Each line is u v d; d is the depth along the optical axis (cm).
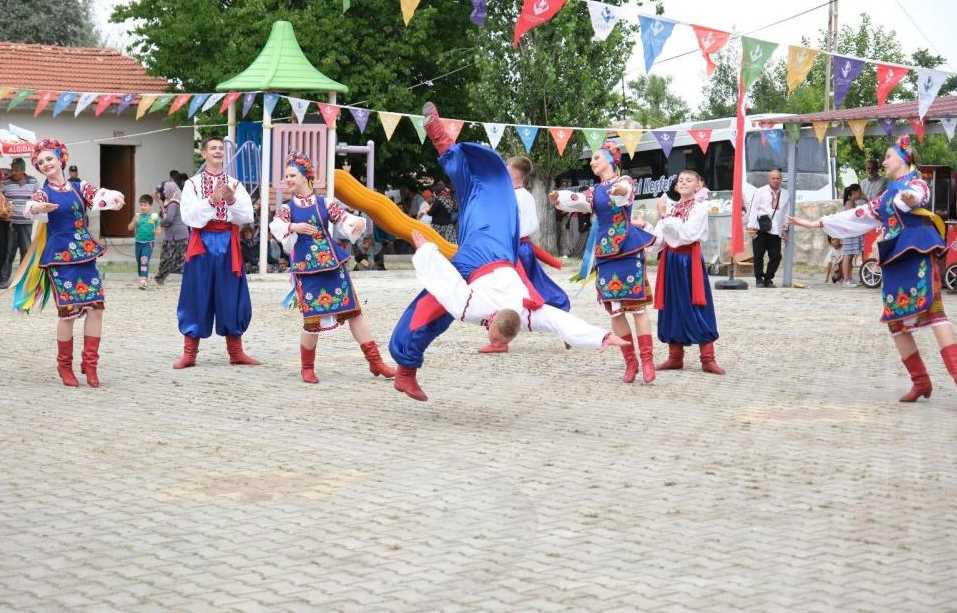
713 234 2483
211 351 1172
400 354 786
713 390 956
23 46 3177
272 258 2311
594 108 3092
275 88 2083
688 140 2756
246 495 598
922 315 893
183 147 3169
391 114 1438
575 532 536
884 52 3325
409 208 2966
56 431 757
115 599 441
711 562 492
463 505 582
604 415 838
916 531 543
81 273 936
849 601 445
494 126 1355
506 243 765
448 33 3141
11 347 1163
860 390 963
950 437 768
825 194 2627
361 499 592
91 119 3039
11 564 482
